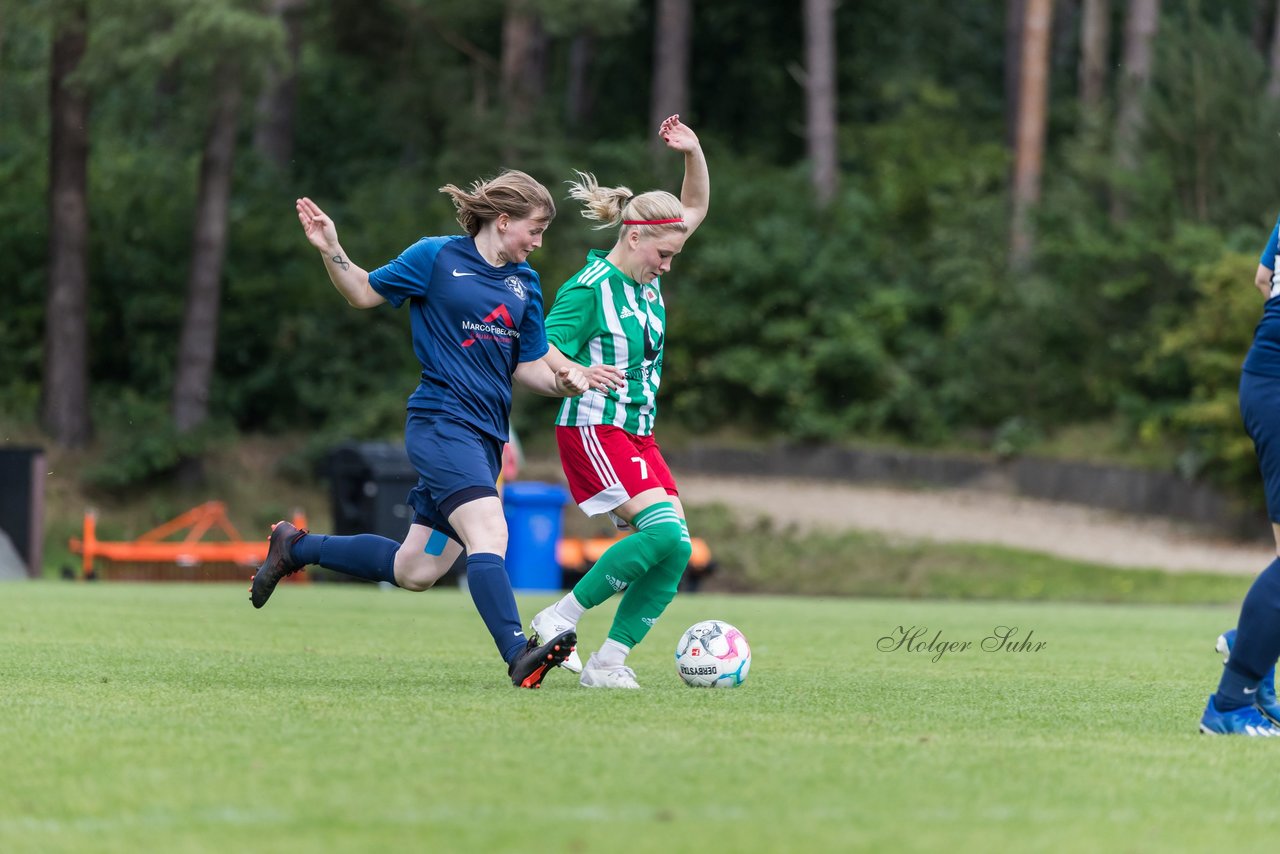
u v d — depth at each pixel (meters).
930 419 113.38
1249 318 91.44
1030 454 107.38
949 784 13.94
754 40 146.50
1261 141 102.00
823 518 103.38
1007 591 88.69
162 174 121.19
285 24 113.56
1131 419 102.25
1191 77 104.25
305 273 118.94
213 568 87.88
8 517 80.88
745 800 12.82
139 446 104.81
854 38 148.38
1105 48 133.62
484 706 19.36
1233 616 56.09
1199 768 15.44
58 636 32.94
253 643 32.22
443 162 120.50
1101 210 113.62
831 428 113.94
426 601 59.41
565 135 136.62
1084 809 12.94
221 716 17.89
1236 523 94.62
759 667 28.77
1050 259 113.81
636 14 141.25
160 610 45.72
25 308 116.19
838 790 13.43
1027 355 110.56
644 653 32.25
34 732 16.36
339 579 85.62
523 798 12.71
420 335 22.31
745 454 114.81
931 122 147.38
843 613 54.00
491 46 145.25
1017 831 11.85
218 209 107.19
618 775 13.88
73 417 106.00
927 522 101.88
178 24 94.06
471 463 21.94
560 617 23.22
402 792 12.90
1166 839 11.75
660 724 17.78
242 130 131.88
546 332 23.23
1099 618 52.34
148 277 117.12
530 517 79.75
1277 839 11.91
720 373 116.56
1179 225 99.69
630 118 153.12
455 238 22.45
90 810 12.15
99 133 125.06
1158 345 99.25
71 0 99.19
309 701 19.69
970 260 117.94
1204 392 94.44
